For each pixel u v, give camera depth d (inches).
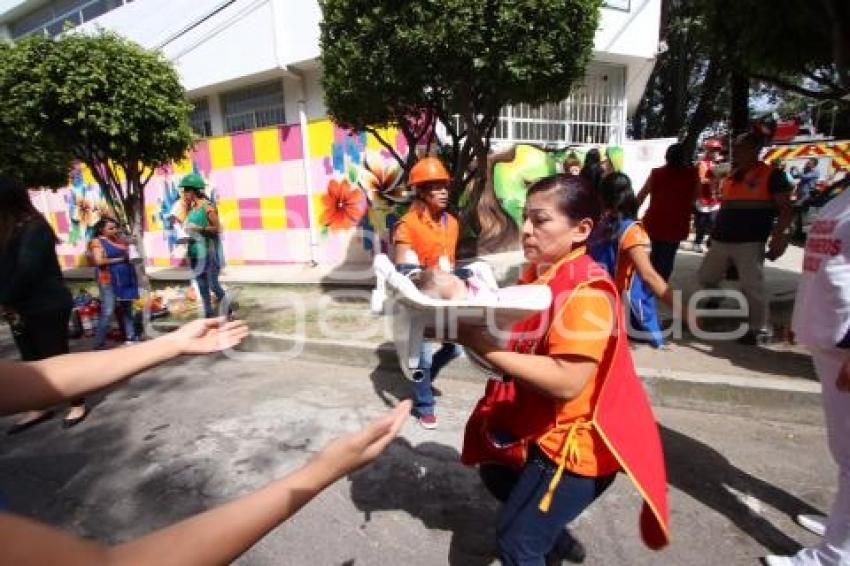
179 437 157.0
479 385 181.8
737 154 183.2
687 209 204.4
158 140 284.5
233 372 210.7
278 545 108.5
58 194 583.8
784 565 92.1
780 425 145.4
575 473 68.8
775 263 320.2
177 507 123.8
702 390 154.9
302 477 35.8
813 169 495.8
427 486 125.6
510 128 384.5
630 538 104.9
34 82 251.4
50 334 158.6
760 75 169.5
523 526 71.4
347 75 192.4
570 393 62.6
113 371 54.6
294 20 375.9
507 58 171.9
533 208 70.6
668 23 541.6
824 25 127.3
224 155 432.8
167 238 487.2
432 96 206.8
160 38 461.7
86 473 140.9
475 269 67.4
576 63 189.2
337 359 215.2
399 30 170.9
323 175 396.8
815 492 115.2
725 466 125.9
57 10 572.1
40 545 23.3
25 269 149.9
